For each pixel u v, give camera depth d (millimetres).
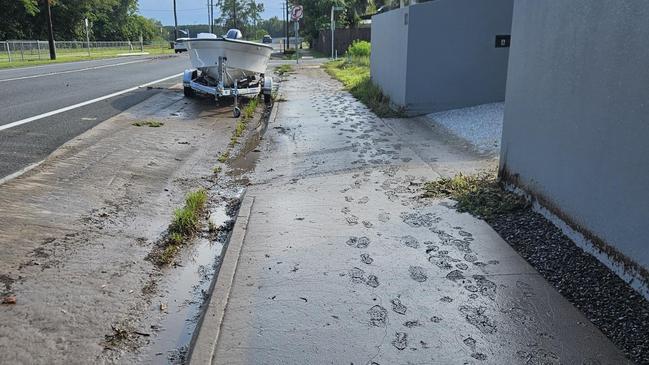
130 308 3490
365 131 8875
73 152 6977
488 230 4527
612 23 3510
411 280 3689
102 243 4406
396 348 2912
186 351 3055
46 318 3232
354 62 25047
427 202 5262
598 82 3686
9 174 5809
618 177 3496
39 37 61031
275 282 3662
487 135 7766
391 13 10969
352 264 3938
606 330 3049
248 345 2941
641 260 3297
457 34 9523
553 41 4324
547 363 2779
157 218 5191
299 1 55031
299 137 8633
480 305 3352
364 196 5516
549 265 3828
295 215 4996
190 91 13359
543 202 4590
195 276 4051
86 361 2885
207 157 7648
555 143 4336
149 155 7336
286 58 37281
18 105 10938
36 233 4387
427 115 9836
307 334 3043
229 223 5125
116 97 12945
